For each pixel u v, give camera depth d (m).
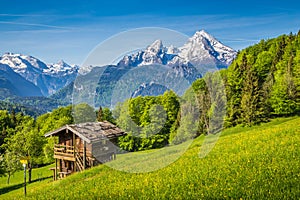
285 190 8.98
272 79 61.47
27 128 45.59
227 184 10.70
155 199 10.43
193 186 11.48
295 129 22.84
